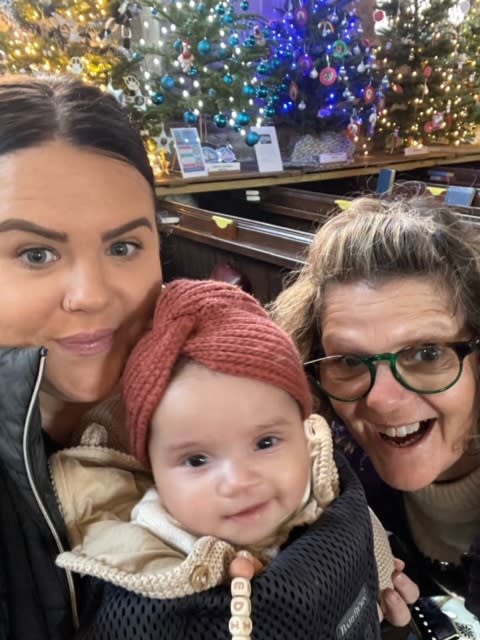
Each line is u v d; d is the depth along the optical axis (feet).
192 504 2.19
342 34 12.58
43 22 9.97
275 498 2.25
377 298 2.97
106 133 2.09
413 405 3.08
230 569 2.07
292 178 12.24
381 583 2.86
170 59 10.80
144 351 2.26
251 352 2.23
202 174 11.36
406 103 14.19
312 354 3.48
